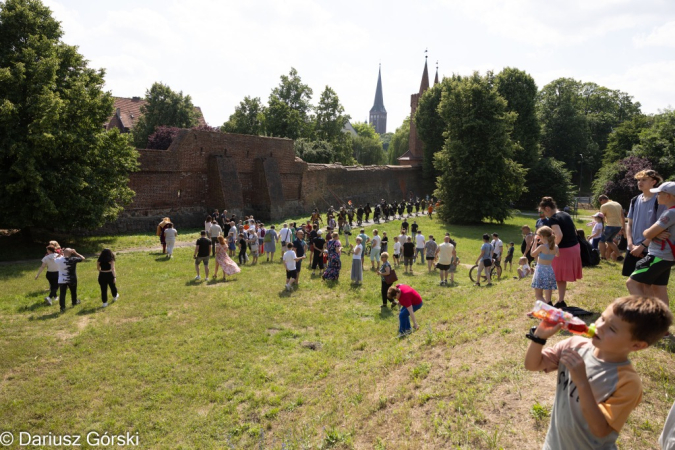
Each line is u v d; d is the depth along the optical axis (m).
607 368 2.06
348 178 43.62
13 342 8.70
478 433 4.14
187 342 9.14
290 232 18.92
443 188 38.53
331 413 5.87
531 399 4.55
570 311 6.23
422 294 13.30
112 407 6.67
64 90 18.28
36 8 18.97
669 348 4.99
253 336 9.61
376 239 17.45
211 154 29.45
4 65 17.28
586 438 2.06
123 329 9.66
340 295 13.16
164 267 16.12
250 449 5.61
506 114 36.94
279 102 50.47
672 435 2.16
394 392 5.68
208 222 20.61
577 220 42.50
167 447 5.73
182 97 44.91
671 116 43.06
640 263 5.07
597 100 75.81
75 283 11.15
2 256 17.27
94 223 19.12
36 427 6.14
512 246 17.34
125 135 20.84
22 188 16.78
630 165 42.81
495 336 6.47
